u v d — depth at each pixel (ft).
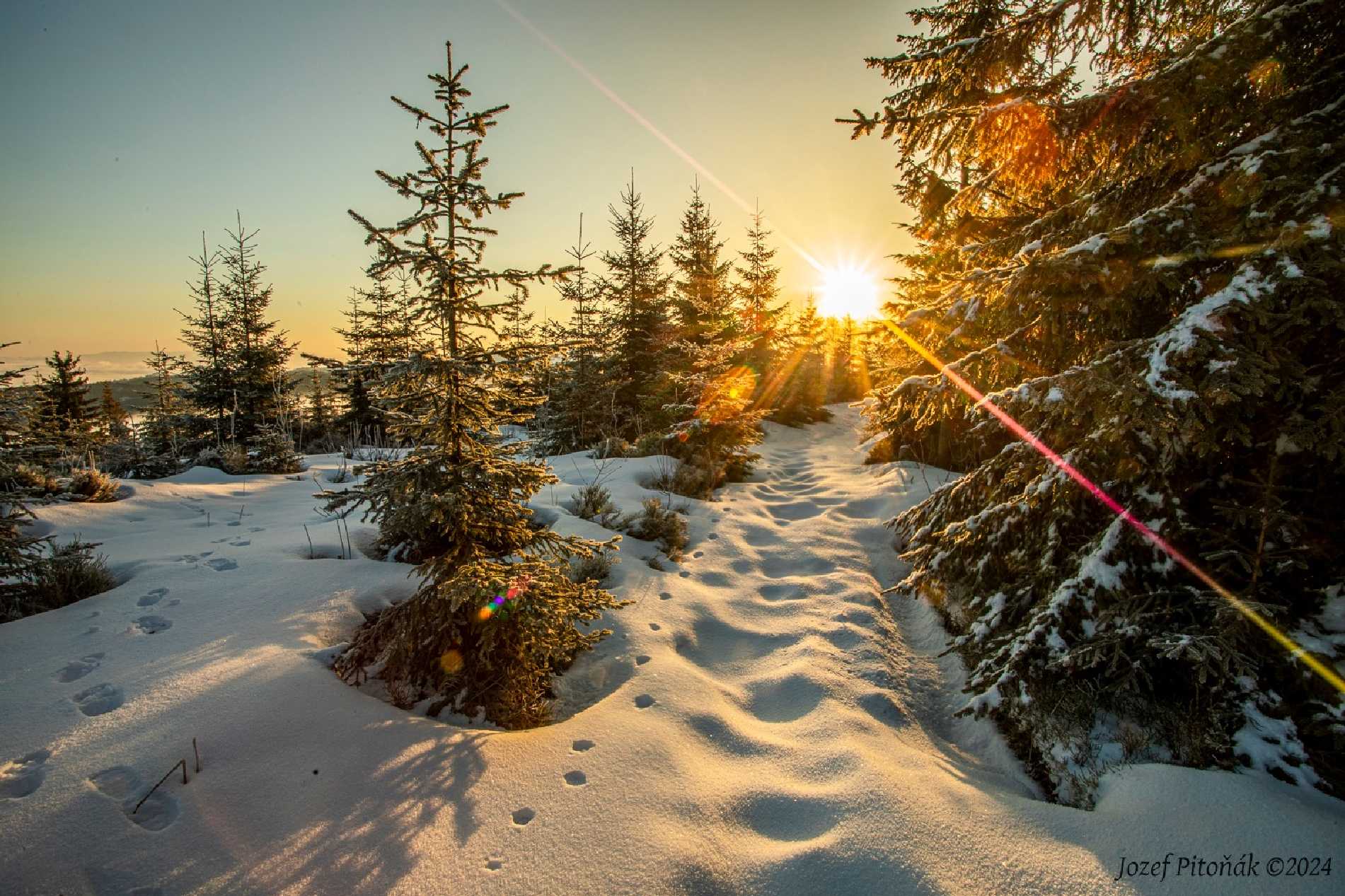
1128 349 9.65
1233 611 8.86
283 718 8.79
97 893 5.82
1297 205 8.49
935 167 13.91
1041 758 9.75
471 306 10.43
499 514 11.16
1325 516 9.14
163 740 8.04
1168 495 10.18
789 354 62.54
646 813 7.79
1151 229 9.82
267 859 6.48
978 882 6.77
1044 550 12.19
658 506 21.45
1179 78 9.79
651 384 45.34
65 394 71.15
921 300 24.54
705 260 57.26
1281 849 6.80
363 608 13.25
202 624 11.78
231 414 53.26
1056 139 11.59
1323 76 9.72
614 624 13.96
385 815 7.39
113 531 18.84
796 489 30.01
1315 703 8.21
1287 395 8.66
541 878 6.63
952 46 13.19
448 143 10.23
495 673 10.80
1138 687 9.23
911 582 14.85
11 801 6.74
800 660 12.77
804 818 7.97
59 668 9.91
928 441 30.58
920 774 8.97
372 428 49.16
